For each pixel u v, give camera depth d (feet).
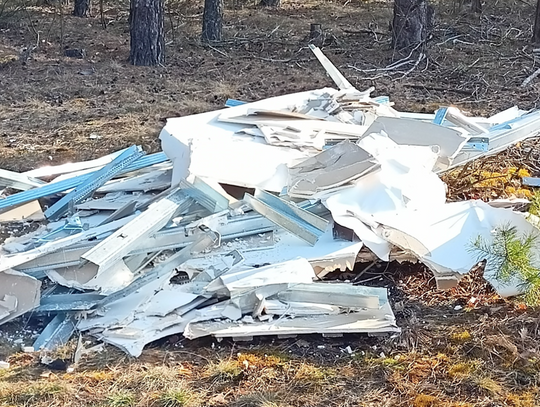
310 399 11.71
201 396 11.75
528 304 13.51
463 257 14.34
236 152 16.60
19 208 17.67
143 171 19.13
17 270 14.07
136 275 14.33
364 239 14.60
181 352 12.88
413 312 14.16
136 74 34.06
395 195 15.37
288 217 14.93
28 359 12.71
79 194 17.63
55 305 13.64
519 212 15.87
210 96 30.40
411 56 36.50
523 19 45.96
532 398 11.71
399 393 11.87
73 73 33.78
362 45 40.93
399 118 18.56
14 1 46.78
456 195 18.78
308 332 13.09
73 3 53.88
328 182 15.62
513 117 22.63
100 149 23.84
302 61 37.29
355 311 13.57
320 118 19.69
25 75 33.19
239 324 13.19
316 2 57.00
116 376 12.21
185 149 16.94
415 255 14.65
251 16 50.52
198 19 48.34
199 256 14.65
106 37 42.70
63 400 11.60
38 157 23.03
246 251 14.78
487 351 12.78
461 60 36.73
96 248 13.64
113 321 13.37
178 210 15.20
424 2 36.52
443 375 12.28
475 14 47.62
